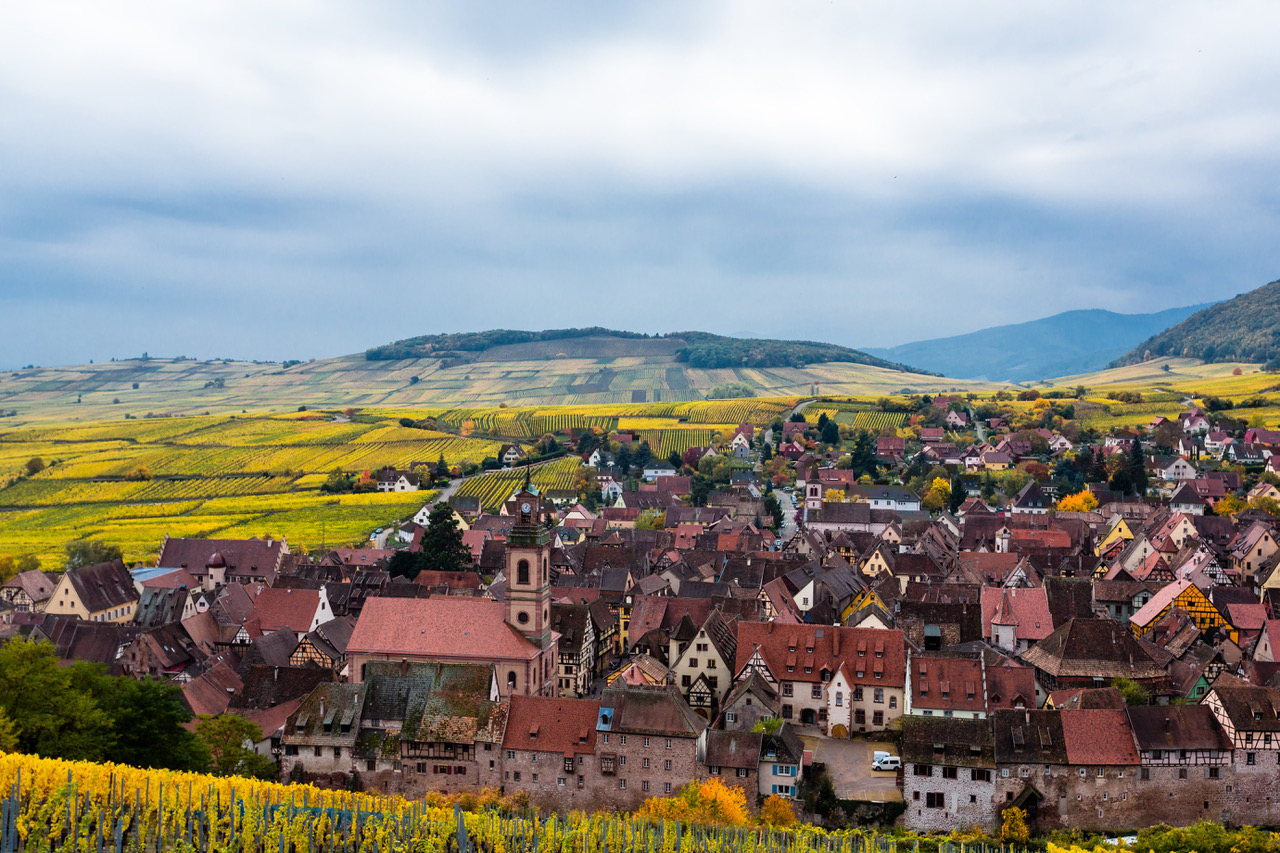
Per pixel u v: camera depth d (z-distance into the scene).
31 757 87.56
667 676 146.25
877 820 112.81
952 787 111.38
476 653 142.00
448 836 91.56
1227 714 111.69
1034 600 168.62
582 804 116.06
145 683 107.12
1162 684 140.50
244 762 115.56
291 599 184.62
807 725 137.88
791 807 112.88
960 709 129.38
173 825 85.44
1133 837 108.19
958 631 163.88
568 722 117.88
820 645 139.50
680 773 113.94
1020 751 111.19
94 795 85.19
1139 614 179.75
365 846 88.44
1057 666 143.62
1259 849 98.44
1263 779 110.69
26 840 80.31
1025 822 109.94
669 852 93.50
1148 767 110.94
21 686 97.62
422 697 121.75
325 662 157.75
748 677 136.12
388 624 146.12
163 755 105.19
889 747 131.00
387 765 119.25
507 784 117.38
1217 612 168.88
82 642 172.75
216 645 181.88
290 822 88.06
